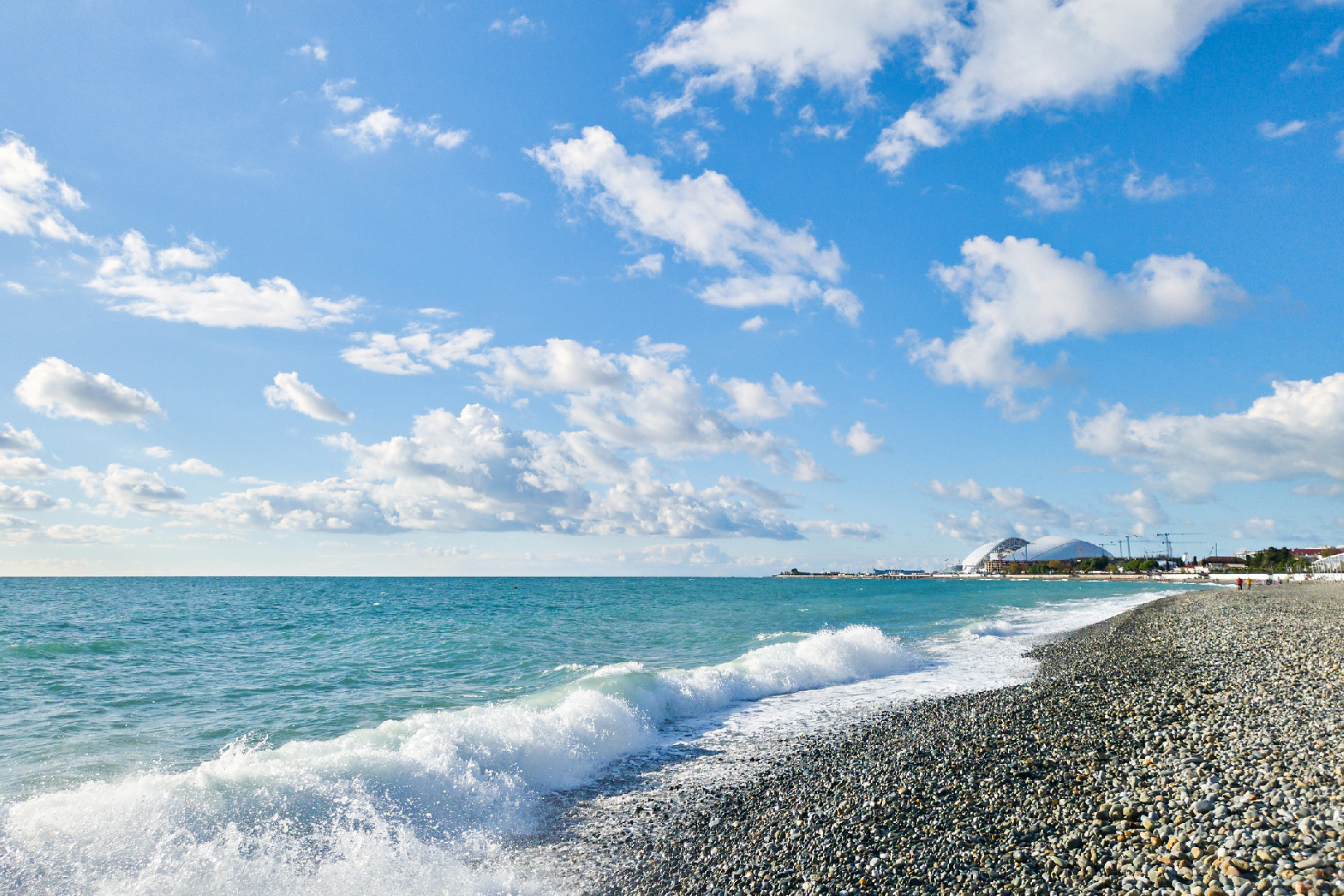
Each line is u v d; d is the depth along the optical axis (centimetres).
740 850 877
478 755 1204
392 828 934
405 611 5772
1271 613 3762
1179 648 2495
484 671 2323
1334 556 11775
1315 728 1146
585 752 1303
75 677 2105
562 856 890
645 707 1623
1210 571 14612
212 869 788
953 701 1742
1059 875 709
